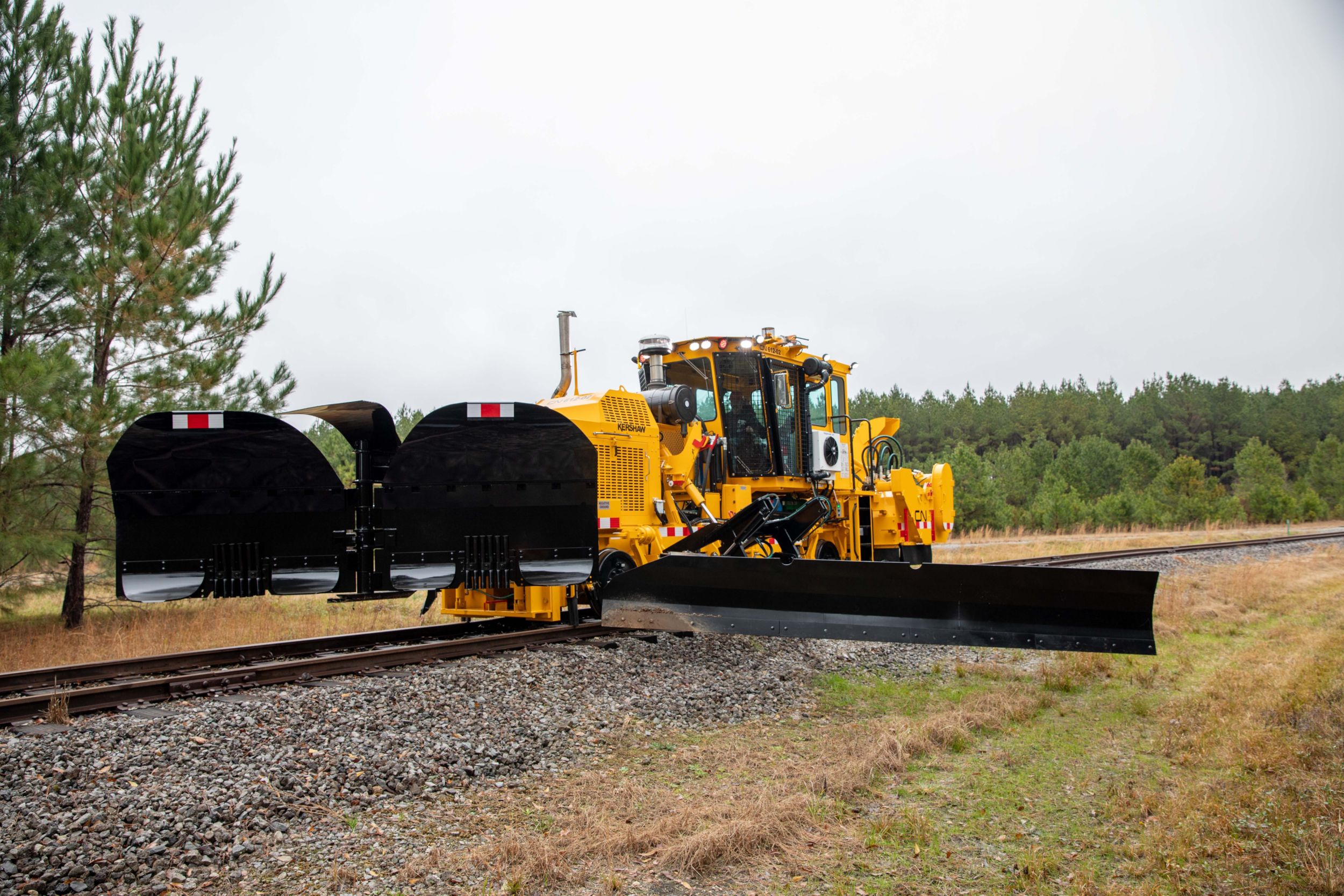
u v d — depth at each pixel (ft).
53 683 20.54
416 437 22.31
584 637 26.32
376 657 22.43
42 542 33.47
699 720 20.21
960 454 110.11
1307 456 216.33
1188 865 12.56
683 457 30.78
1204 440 222.69
